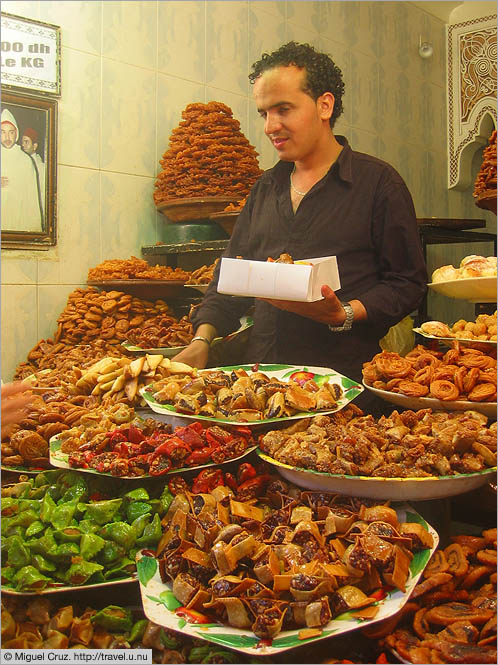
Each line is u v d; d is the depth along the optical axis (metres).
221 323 1.72
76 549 1.00
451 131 2.08
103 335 1.79
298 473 1.03
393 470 0.98
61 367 1.66
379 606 0.86
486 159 1.72
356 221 1.56
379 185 1.56
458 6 1.98
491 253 2.10
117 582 0.98
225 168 2.14
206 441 1.14
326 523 0.97
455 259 2.12
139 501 1.07
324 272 1.33
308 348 1.57
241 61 2.16
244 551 0.91
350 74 1.96
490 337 1.31
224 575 0.90
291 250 1.62
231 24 2.14
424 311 1.83
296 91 1.49
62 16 1.94
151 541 1.02
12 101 1.87
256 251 1.73
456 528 1.16
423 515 1.09
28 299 1.89
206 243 1.99
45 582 0.98
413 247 1.54
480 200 1.71
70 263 1.98
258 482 1.10
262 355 1.65
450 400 1.18
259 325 1.66
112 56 2.04
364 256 1.58
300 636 0.82
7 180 1.86
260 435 1.19
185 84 2.20
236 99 2.24
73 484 1.13
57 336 1.87
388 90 2.00
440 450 1.01
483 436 1.03
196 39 2.18
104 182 2.05
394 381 1.26
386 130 2.03
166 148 2.20
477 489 1.11
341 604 0.86
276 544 0.95
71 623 0.97
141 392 1.32
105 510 1.06
